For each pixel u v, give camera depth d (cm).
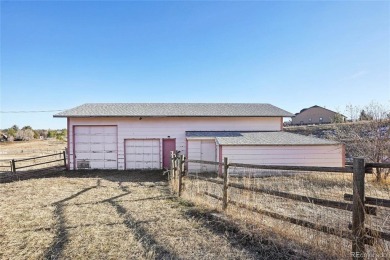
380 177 911
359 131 1183
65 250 405
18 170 1537
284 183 973
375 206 311
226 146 1321
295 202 646
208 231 479
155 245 421
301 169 417
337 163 1324
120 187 955
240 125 1650
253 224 476
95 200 741
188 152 1466
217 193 733
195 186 873
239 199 605
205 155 1471
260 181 1043
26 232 484
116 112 1580
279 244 398
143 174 1354
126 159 1562
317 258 346
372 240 303
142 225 518
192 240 439
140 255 388
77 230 492
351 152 1300
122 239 448
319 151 1330
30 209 646
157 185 998
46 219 562
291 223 437
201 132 1581
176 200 725
